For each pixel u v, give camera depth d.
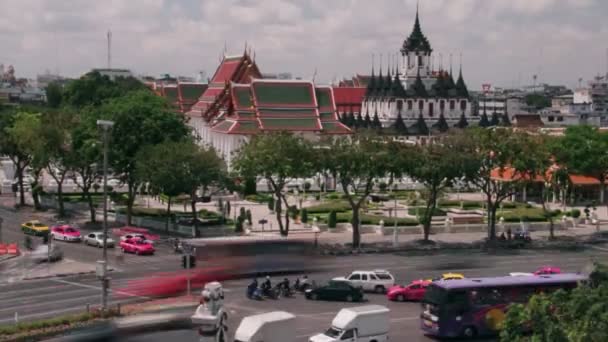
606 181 166.25
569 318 48.94
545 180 135.25
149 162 120.69
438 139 120.75
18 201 160.50
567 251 112.75
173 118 140.50
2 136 154.12
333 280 84.44
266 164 111.50
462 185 167.88
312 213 141.12
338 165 110.44
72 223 134.25
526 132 120.88
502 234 118.31
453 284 69.00
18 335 65.38
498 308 68.62
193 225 122.50
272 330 60.88
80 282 89.12
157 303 77.50
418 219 132.88
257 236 111.88
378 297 84.50
